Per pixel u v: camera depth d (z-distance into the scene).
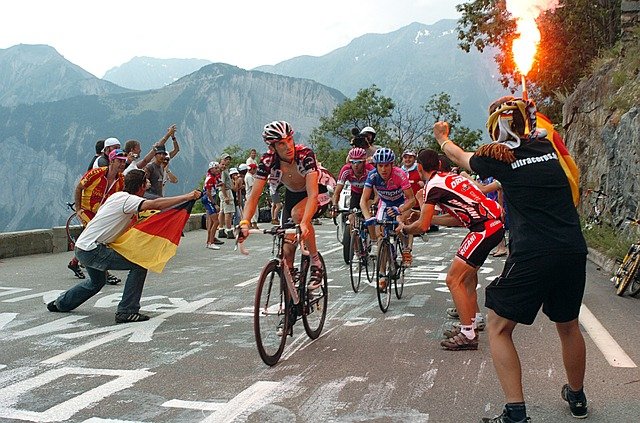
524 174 3.67
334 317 6.99
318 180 5.65
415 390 4.50
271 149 5.51
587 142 18.67
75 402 4.23
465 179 5.86
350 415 4.01
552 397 4.37
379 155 7.69
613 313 7.20
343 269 10.73
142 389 4.51
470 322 5.61
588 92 19.47
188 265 11.34
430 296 8.26
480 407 4.16
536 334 6.08
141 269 6.76
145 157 11.20
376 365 5.13
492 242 5.64
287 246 5.56
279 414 4.02
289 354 5.47
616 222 13.42
